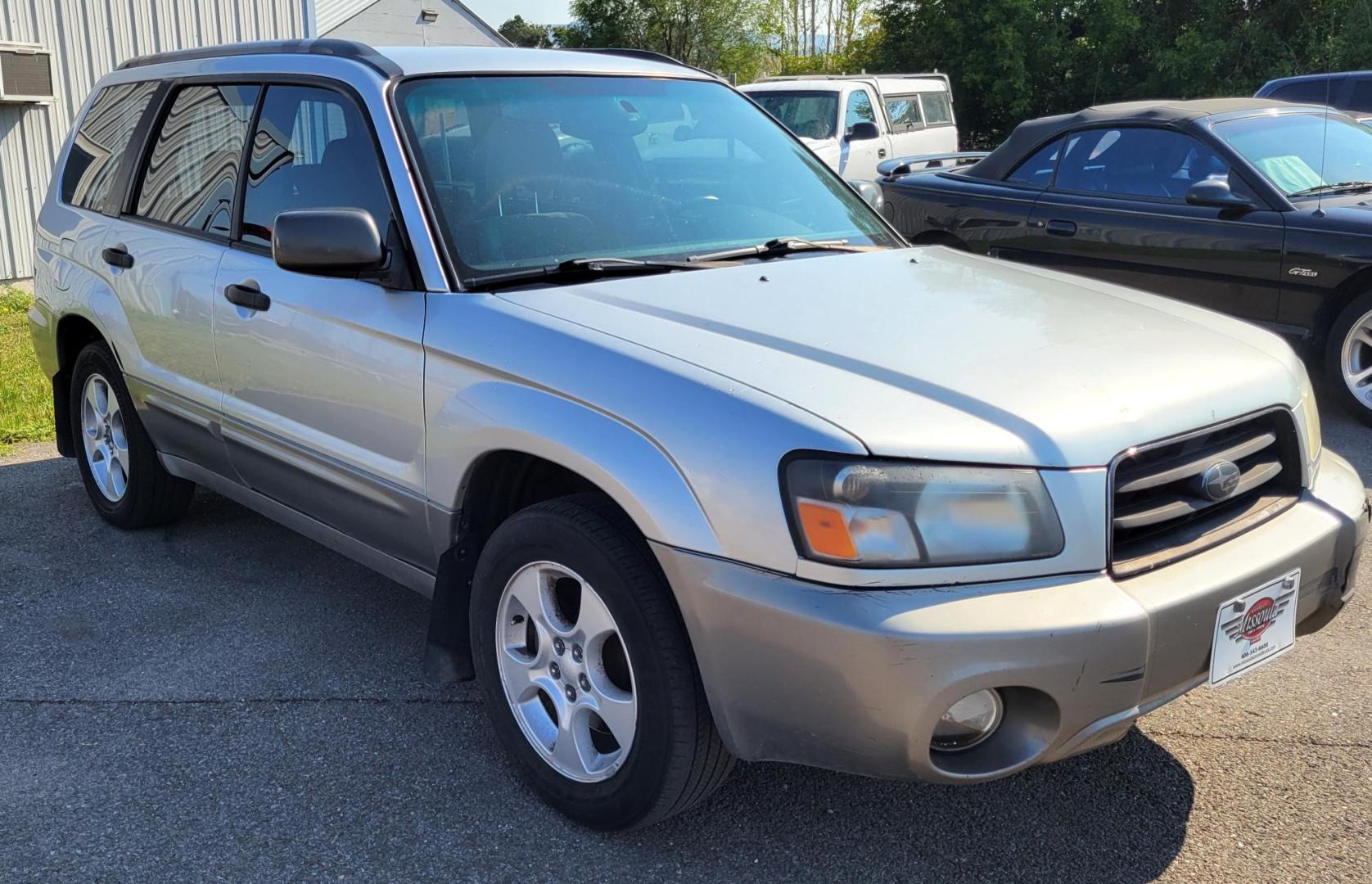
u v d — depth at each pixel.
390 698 3.43
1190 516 2.54
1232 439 2.62
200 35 11.74
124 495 4.69
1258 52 22.67
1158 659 2.33
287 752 3.13
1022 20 24.48
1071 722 2.29
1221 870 2.62
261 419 3.63
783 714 2.34
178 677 3.56
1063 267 7.38
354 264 2.99
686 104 3.92
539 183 3.35
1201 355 2.74
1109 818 2.83
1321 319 6.32
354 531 3.45
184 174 4.15
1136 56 24.58
